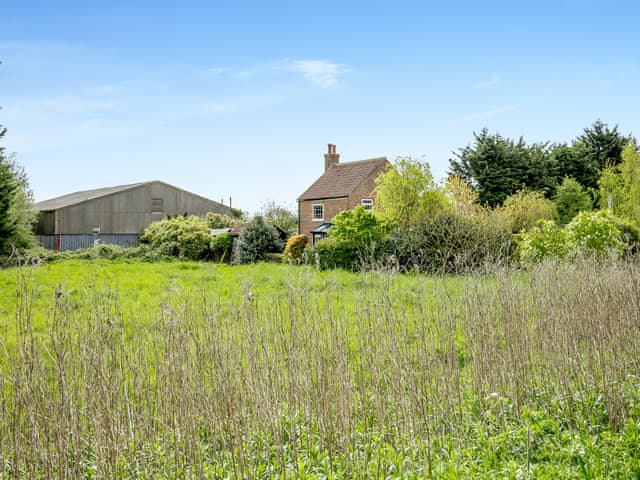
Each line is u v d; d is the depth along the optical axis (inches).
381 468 156.3
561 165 1471.5
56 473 139.9
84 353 155.9
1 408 140.4
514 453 171.2
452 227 683.4
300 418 189.2
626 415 192.2
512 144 1450.5
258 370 164.9
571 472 154.9
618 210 1243.8
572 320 221.1
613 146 1496.1
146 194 1562.5
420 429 172.7
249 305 178.2
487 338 216.8
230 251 1176.2
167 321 175.2
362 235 722.2
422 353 189.8
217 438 166.7
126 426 155.6
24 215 1053.2
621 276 275.9
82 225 1456.7
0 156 967.0
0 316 273.4
